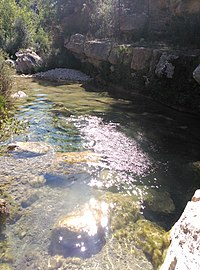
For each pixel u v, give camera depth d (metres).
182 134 5.93
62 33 17.11
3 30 19.56
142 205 3.47
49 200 3.49
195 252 2.04
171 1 9.79
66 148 5.08
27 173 4.08
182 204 3.51
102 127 6.29
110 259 2.62
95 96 9.50
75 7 16.44
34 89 10.61
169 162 4.66
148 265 2.56
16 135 5.61
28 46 19.22
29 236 2.89
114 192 3.73
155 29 11.02
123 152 5.00
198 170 4.38
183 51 8.31
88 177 4.09
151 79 8.91
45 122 6.52
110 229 3.00
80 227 2.95
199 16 8.80
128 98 9.20
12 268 2.51
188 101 7.46
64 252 2.70
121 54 10.49
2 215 3.13
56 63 16.38
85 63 14.67
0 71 7.30
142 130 6.14
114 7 13.09
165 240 2.77
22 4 28.88
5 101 7.00
